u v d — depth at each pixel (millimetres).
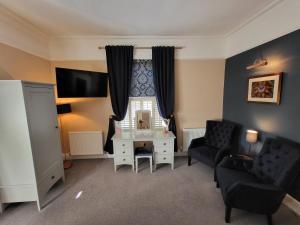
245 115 2938
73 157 3609
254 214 1959
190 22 2711
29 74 2732
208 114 3672
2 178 1977
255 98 2639
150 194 2348
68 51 3303
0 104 1848
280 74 2154
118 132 3332
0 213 1992
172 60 3373
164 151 3035
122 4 2117
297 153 1692
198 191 2410
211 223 1835
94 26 2791
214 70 3561
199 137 3467
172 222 1853
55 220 1896
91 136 3471
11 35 2361
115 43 3330
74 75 2916
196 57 3484
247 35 2814
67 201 2217
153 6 2180
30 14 2326
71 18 2480
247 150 2891
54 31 2982
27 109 1934
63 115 3473
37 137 2105
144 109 3527
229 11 2355
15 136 1924
